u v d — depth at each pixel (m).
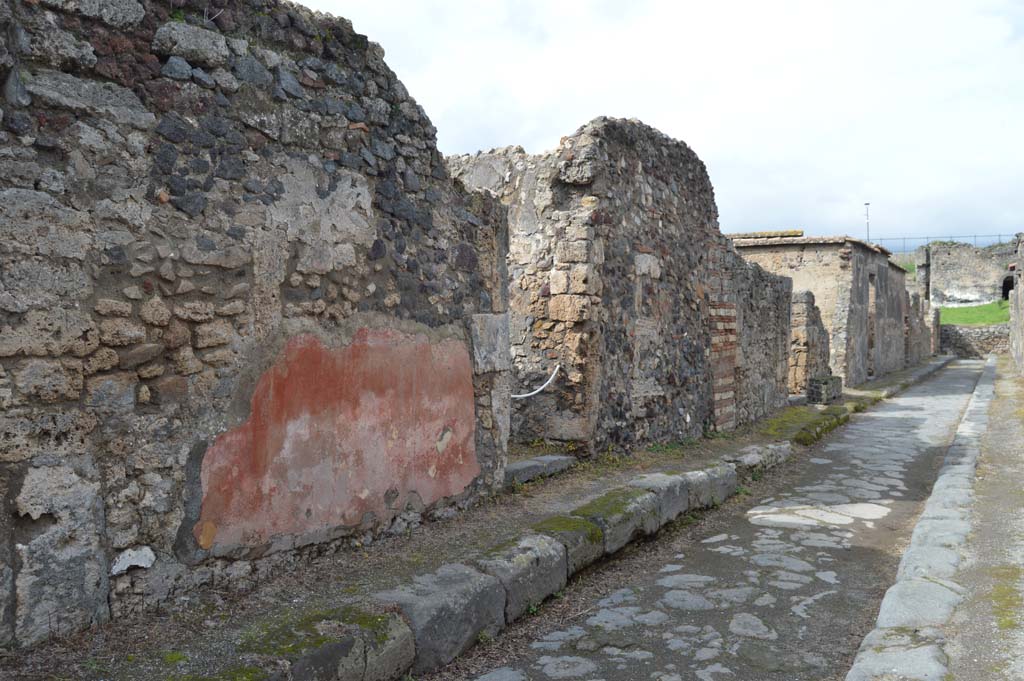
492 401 4.80
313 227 3.47
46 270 2.50
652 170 7.18
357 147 3.73
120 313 2.72
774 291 11.30
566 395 6.11
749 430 9.06
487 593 3.38
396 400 3.99
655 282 7.20
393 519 3.99
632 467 6.12
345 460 3.67
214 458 3.04
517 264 6.32
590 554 4.27
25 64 2.47
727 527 5.52
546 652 3.32
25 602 2.45
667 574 4.42
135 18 2.77
